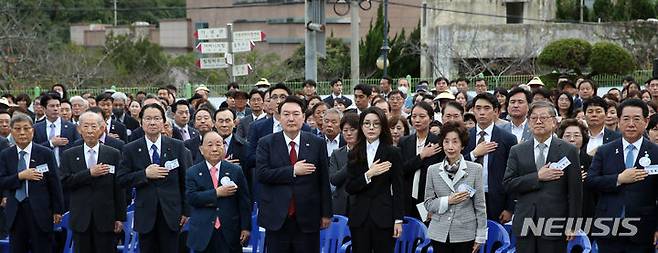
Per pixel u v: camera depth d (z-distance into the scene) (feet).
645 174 27.96
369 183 29.43
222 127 38.42
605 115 35.04
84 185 33.01
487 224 30.30
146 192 32.22
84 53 126.72
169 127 40.52
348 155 30.12
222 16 214.48
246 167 38.17
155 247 32.60
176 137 41.34
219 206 30.68
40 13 159.84
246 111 48.75
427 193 29.68
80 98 46.85
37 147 34.40
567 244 28.45
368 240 29.84
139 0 226.79
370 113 29.71
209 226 30.40
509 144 32.94
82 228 32.91
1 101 45.98
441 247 28.99
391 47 124.16
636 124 28.55
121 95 52.19
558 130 33.19
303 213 30.22
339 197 33.81
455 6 132.67
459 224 28.78
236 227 30.96
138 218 32.22
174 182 32.68
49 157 34.37
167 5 236.84
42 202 34.14
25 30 127.65
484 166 32.96
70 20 201.36
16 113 38.27
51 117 42.50
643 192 28.60
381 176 29.63
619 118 29.19
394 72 124.26
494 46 116.57
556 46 95.55
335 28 189.78
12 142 39.83
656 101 46.98
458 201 28.68
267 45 203.41
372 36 122.62
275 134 30.89
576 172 27.43
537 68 103.40
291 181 30.17
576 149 27.71
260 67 117.91
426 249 30.86
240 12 211.61
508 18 135.23
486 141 33.09
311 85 53.21
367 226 29.68
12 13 127.34
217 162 30.86
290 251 30.71
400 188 29.76
